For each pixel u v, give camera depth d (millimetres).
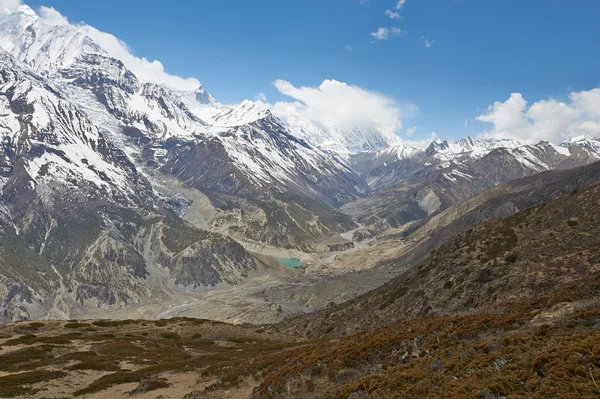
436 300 87938
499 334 30078
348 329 105688
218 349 79125
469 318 37000
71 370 53562
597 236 78062
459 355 26422
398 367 28750
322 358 37281
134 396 42375
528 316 33000
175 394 42094
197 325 106500
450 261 100188
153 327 102312
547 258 78812
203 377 47594
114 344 73812
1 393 42656
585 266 70500
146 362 61094
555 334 25141
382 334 40656
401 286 111688
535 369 20719
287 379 34969
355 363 33844
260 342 93562
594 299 31797
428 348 31625
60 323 100000
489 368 22391
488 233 104562
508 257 85312
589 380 18094
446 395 20672
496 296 75438
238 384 40344
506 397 18812
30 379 47625
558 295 41406
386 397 23578
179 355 68438
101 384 46500
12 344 71750
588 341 21297
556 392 17969
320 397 27766
